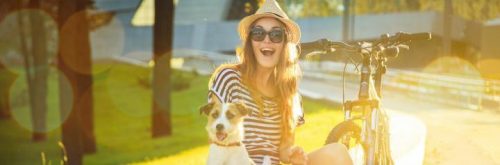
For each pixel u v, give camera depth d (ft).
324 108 78.33
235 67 16.88
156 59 88.33
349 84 114.62
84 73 66.54
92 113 86.22
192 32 196.44
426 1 204.03
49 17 96.02
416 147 32.24
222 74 16.52
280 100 16.85
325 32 187.93
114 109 126.62
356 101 16.84
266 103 16.70
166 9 84.69
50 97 142.20
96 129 106.93
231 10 200.54
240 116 15.29
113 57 185.16
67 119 64.39
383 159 17.11
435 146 41.01
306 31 189.37
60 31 66.33
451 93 85.66
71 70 65.82
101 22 94.84
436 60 167.73
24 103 130.52
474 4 172.65
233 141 15.08
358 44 17.24
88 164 79.30
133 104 131.44
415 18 177.27
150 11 194.70
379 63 17.49
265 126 16.63
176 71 149.07
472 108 77.05
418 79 100.89
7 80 131.23
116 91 144.15
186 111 114.32
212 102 15.40
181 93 132.16
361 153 18.88
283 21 16.93
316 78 132.36
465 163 34.42
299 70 17.40
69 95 64.95
